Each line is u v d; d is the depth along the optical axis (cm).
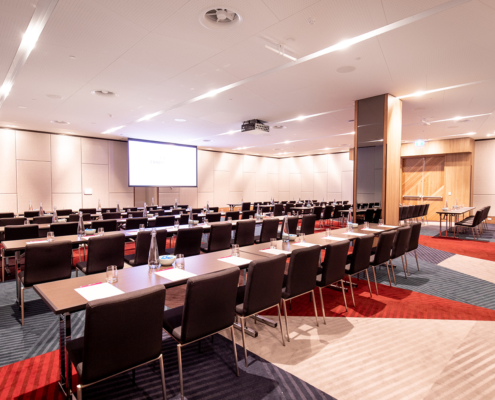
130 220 566
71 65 457
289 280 261
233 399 194
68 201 1016
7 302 367
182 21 342
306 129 965
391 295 392
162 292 163
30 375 222
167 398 196
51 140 984
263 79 520
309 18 338
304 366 232
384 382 212
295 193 1702
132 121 838
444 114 780
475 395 198
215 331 201
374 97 616
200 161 1419
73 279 215
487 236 884
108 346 146
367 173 620
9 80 521
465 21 344
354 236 395
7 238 413
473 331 291
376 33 371
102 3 309
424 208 1077
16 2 308
